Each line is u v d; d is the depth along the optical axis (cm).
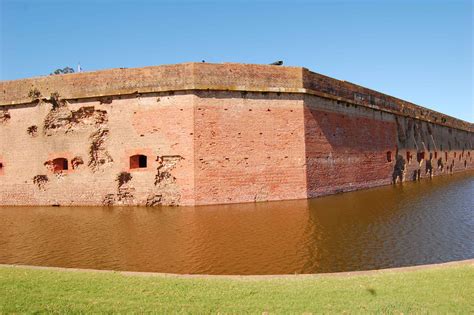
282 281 752
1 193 2125
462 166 4922
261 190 1919
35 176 2058
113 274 820
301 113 2014
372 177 2636
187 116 1841
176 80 1858
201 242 1185
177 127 1852
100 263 1009
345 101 2334
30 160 2072
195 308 617
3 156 2131
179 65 1861
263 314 594
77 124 2003
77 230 1396
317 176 2089
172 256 1053
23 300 661
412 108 3384
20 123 2103
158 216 1599
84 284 743
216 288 711
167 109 1870
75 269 877
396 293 667
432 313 586
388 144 2895
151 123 1888
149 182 1878
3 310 619
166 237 1256
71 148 2000
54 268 888
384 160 2820
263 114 1948
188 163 1827
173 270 942
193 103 1839
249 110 1927
